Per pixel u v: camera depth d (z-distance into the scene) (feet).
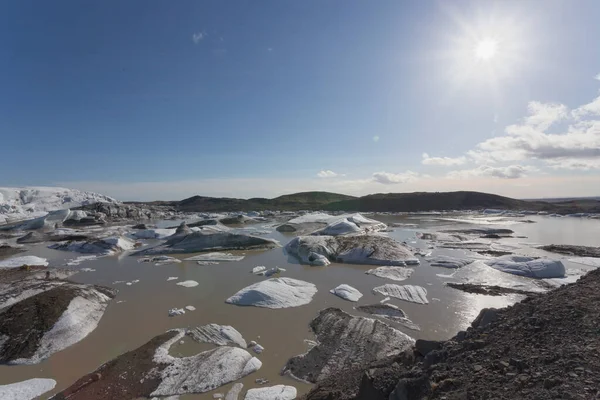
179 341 42.16
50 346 40.42
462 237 131.23
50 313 45.21
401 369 24.93
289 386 31.48
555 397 15.23
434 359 24.75
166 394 30.81
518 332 24.41
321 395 25.36
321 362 35.94
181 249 106.63
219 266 86.53
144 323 48.47
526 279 69.72
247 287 61.67
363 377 23.53
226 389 31.55
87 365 37.06
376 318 48.60
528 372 18.44
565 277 70.64
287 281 65.51
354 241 99.14
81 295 53.78
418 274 74.54
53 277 75.05
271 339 42.27
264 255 100.01
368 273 76.02
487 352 22.48
